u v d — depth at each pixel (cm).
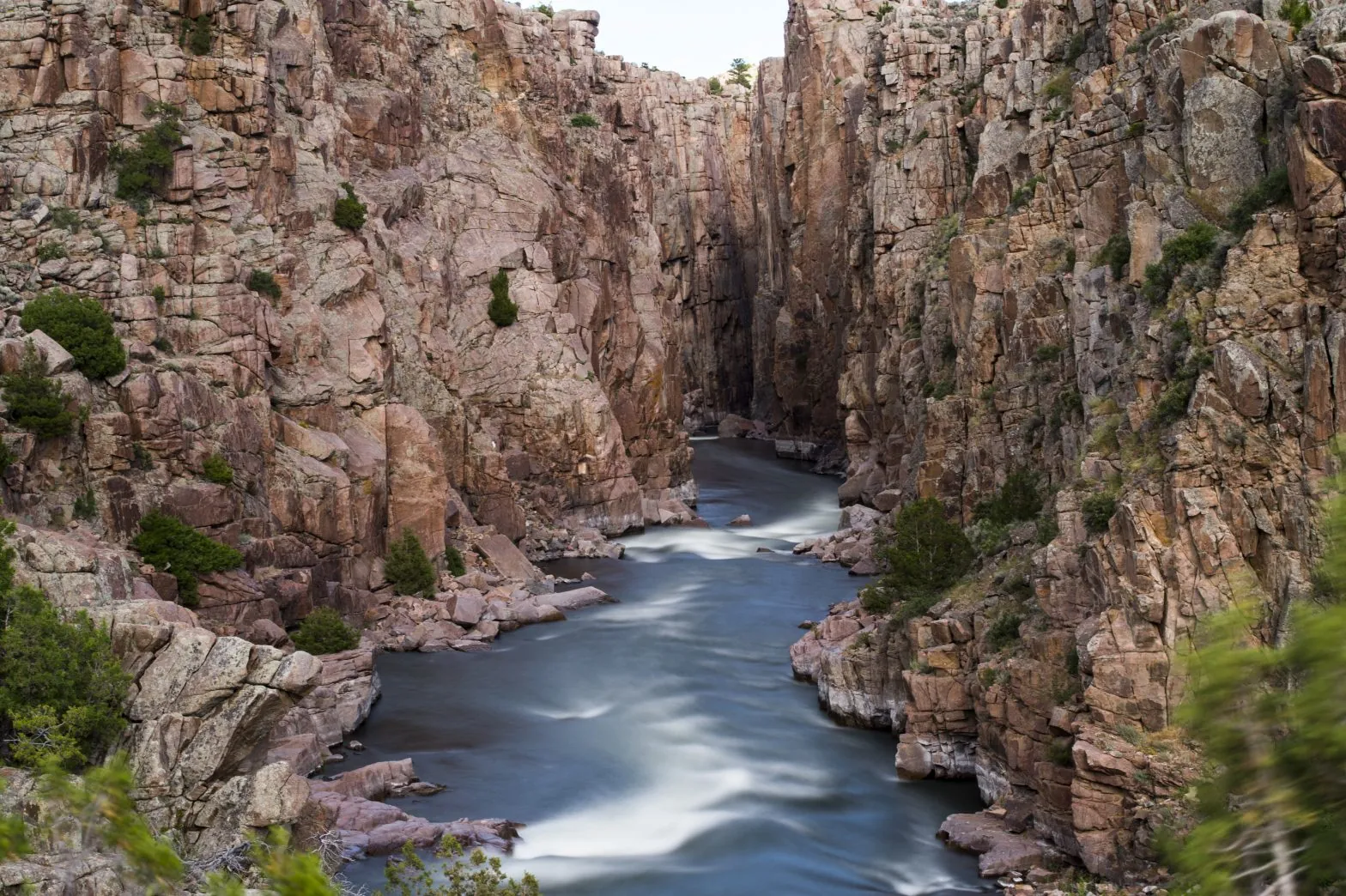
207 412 5406
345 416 6675
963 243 6788
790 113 13450
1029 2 7875
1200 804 1321
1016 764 3934
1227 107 4409
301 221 6900
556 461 9044
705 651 6075
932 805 4191
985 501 5875
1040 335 5784
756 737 4862
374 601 6312
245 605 5081
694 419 16012
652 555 8581
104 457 4881
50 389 4712
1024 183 6506
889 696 4838
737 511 10456
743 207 17662
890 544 6769
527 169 9838
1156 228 4594
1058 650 3906
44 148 5697
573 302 9844
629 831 4041
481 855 3044
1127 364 4400
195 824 3228
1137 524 3622
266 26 7481
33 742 3105
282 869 1520
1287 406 3562
